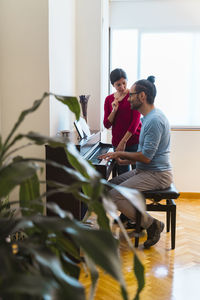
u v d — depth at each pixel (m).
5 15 2.49
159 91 4.68
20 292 0.51
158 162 2.78
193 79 4.62
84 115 3.47
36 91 2.53
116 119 3.63
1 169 0.65
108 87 4.76
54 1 2.64
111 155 2.79
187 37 4.56
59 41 2.86
